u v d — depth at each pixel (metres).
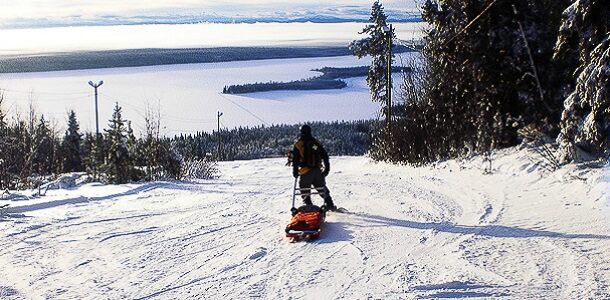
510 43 18.33
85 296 6.83
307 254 8.35
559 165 13.88
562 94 17.61
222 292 6.80
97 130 39.88
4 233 10.23
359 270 7.43
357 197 13.30
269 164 35.97
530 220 9.72
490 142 19.06
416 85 25.33
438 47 20.00
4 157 20.59
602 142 12.25
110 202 14.55
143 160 24.89
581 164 13.28
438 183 15.13
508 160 16.28
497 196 12.40
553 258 7.39
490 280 6.67
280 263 7.95
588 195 11.00
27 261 8.42
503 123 18.84
